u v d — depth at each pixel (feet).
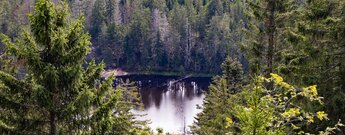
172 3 388.16
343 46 45.42
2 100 35.42
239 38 295.07
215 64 301.02
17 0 275.18
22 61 36.35
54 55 37.04
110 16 343.67
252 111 22.00
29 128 37.42
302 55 49.62
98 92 38.09
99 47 314.76
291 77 50.34
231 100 75.00
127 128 51.44
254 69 69.67
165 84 271.69
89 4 333.62
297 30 52.54
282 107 25.75
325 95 46.11
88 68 39.70
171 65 307.58
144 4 367.66
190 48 308.19
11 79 35.76
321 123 45.50
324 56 46.52
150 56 311.88
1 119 36.47
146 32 308.81
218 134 74.49
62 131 37.11
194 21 321.52
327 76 46.62
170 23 310.86
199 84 272.10
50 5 35.83
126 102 67.56
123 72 300.40
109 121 38.91
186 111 199.31
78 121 37.65
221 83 87.86
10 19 256.32
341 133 45.14
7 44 35.58
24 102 37.06
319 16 46.57
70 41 37.58
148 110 201.16
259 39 70.28
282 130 23.40
